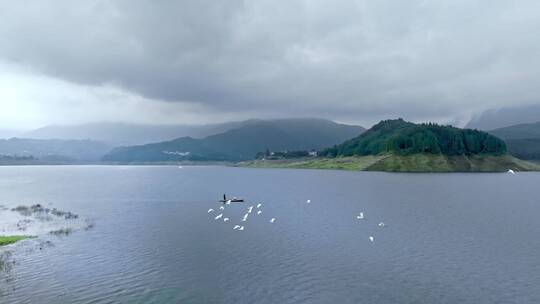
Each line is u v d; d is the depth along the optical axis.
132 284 56.91
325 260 67.69
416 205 136.12
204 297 52.19
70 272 62.00
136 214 119.81
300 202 147.88
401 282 57.22
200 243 80.12
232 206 137.88
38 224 102.44
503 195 168.38
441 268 63.06
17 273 61.53
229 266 64.75
